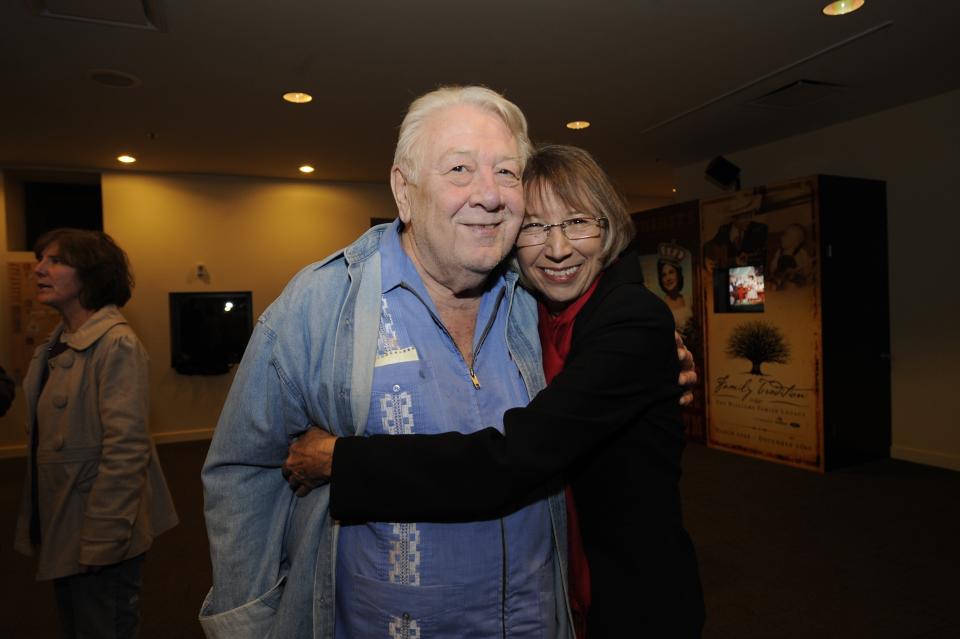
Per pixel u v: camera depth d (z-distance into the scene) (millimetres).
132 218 6621
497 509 982
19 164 6203
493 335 1132
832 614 2650
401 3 3045
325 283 1035
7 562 3463
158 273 6723
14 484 5145
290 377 1002
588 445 994
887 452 5203
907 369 5074
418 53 3646
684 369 1229
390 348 1007
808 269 4828
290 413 1022
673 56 3785
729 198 5441
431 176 978
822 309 4770
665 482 1117
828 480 4582
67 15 3109
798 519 3793
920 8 3223
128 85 4055
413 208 1021
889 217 5129
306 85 4133
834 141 5461
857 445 4977
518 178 1042
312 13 3131
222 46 3496
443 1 3033
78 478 1704
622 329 1056
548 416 957
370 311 1002
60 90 4129
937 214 4816
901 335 5109
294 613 1003
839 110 5031
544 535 1088
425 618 954
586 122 5195
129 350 1764
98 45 3455
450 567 967
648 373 1063
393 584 955
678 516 1119
